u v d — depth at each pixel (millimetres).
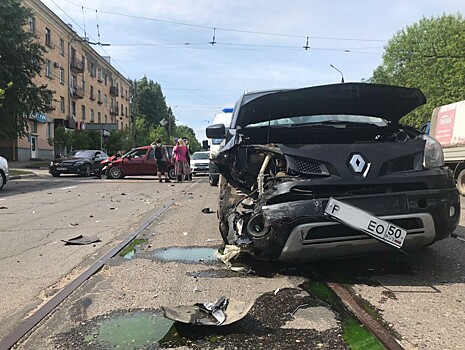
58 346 2904
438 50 45000
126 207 9969
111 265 4820
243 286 4012
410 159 4133
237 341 2910
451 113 14109
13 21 24797
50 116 43219
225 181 5223
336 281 4094
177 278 4305
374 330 3012
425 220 3900
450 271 4344
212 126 5859
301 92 4484
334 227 3840
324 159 3965
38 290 4086
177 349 2820
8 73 24438
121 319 3318
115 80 69938
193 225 7289
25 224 7660
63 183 18172
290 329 3072
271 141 4832
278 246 3863
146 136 62656
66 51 47906
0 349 2881
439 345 2807
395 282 4047
